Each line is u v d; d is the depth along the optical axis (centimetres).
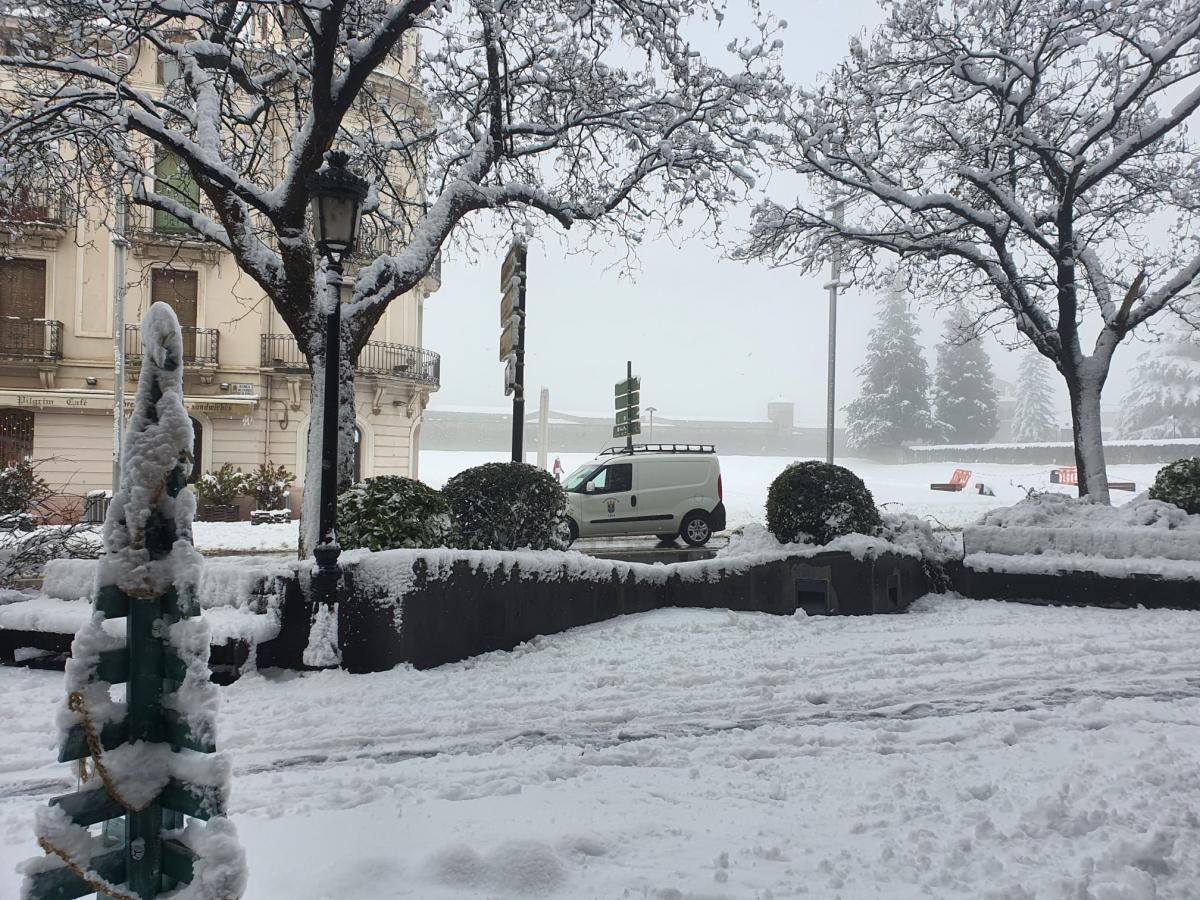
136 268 2747
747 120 1305
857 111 1655
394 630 769
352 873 341
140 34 1091
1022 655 830
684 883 344
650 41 1223
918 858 371
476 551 859
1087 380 1516
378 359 2966
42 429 2686
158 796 204
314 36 979
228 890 194
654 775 496
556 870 348
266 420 2869
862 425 7619
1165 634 915
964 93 1611
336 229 779
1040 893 338
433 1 999
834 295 2862
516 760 529
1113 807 427
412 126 1471
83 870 193
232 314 2828
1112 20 1416
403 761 532
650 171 1296
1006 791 454
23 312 2695
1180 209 1697
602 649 864
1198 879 353
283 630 769
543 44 1273
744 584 1072
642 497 1839
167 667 207
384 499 870
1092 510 1237
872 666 792
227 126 1356
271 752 550
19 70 1285
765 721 624
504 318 1249
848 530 1124
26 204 1380
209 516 2484
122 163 1186
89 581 855
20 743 573
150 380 211
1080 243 1656
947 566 1210
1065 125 1633
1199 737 549
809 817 424
